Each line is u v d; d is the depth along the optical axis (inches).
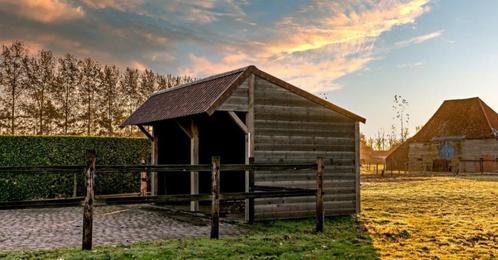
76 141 866.8
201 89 624.4
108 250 350.6
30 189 816.9
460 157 2192.4
